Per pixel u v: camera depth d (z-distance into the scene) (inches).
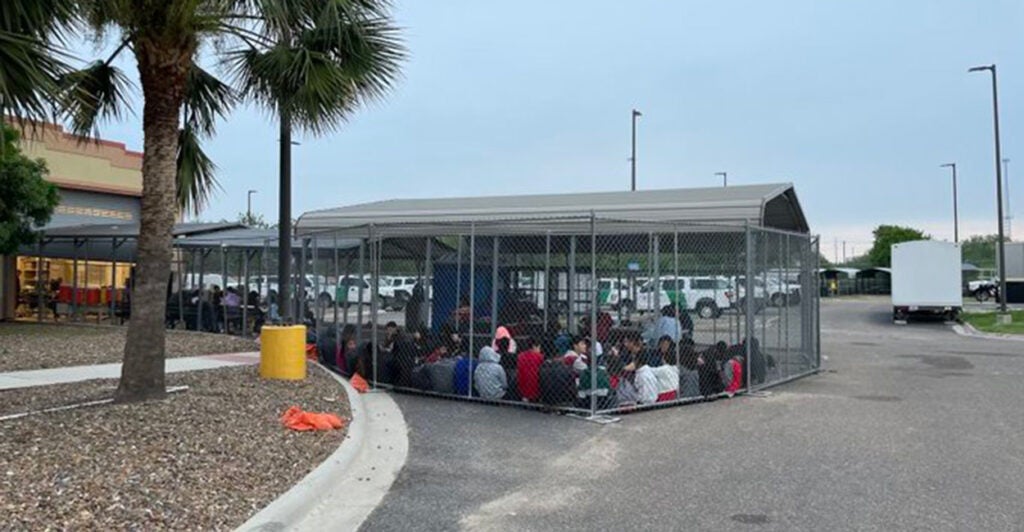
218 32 374.0
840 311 1550.2
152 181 352.2
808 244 561.9
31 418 307.1
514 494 248.1
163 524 197.9
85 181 1027.9
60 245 984.9
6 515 194.5
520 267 639.8
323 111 424.8
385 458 293.3
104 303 929.5
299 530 212.5
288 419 319.6
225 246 799.7
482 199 829.2
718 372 433.1
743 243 543.2
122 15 336.5
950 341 873.5
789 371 528.7
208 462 254.7
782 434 338.0
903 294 1204.5
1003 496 243.4
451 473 273.0
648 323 519.2
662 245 621.6
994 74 1171.9
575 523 218.8
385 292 858.8
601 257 685.3
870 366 612.4
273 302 850.1
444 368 424.2
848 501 238.7
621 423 361.7
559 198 762.2
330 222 828.0
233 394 377.7
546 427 351.3
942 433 340.8
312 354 568.1
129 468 240.7
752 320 466.6
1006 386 491.2
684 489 252.8
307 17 395.5
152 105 349.7
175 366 497.0
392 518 223.3
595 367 372.5
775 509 231.0
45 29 285.4
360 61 416.8
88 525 192.5
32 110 280.7
